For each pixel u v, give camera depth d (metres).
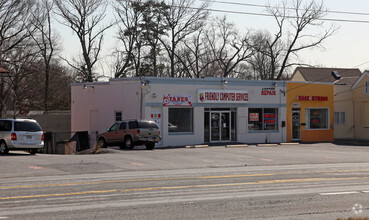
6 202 10.88
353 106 43.78
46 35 50.28
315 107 39.75
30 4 46.25
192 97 33.69
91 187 13.26
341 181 14.80
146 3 53.84
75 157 22.92
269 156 24.67
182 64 60.44
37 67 44.75
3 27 44.31
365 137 42.78
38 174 16.45
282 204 10.84
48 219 9.12
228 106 35.34
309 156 24.94
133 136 28.78
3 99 40.56
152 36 54.75
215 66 67.25
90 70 53.12
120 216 9.45
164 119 32.44
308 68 60.53
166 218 9.30
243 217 9.48
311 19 58.03
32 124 25.20
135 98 32.69
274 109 37.78
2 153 25.02
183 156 24.06
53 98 54.44
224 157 23.81
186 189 12.95
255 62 72.50
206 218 9.35
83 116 37.44
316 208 10.43
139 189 12.90
